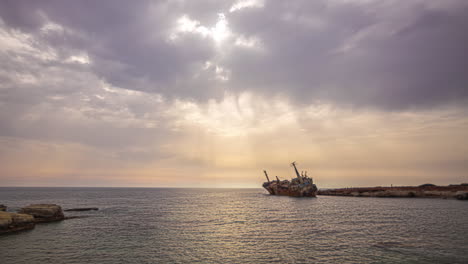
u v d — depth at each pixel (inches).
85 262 925.2
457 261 921.5
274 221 1914.4
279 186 6274.6
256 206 3307.1
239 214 2404.0
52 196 6023.6
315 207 3065.9
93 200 4670.3
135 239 1296.8
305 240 1258.6
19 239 1264.8
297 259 956.6
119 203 3932.1
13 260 944.3
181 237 1348.4
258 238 1314.0
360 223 1764.3
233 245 1170.0
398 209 2689.5
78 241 1244.5
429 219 1916.8
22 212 1812.3
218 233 1454.2
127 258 975.6
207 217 2181.3
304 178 5541.3
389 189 5831.7
